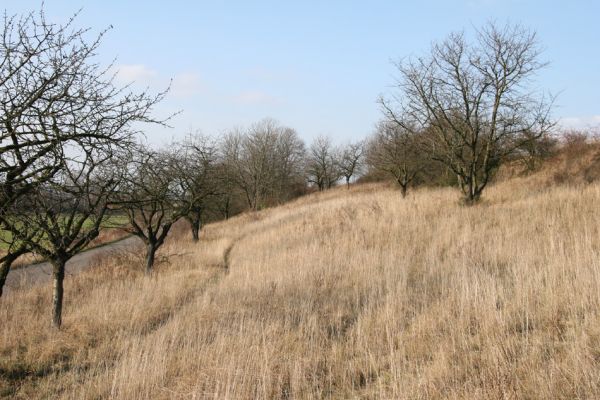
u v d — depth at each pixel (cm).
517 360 477
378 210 1770
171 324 741
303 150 5744
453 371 475
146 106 672
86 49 596
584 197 1309
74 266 1867
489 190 1945
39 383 583
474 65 1495
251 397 484
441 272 852
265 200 4847
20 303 990
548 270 707
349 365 538
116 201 838
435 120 1582
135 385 525
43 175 611
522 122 1498
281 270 1091
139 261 1524
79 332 768
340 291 862
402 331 614
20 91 552
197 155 1495
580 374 411
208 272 1303
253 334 647
